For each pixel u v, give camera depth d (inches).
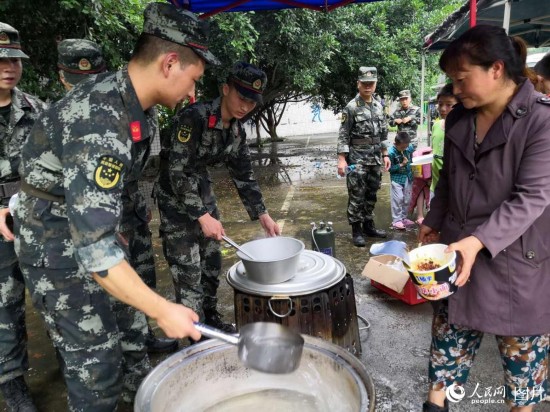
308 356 56.2
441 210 70.9
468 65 52.7
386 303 125.0
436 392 68.0
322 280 81.6
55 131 51.3
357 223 173.3
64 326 59.5
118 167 48.9
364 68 168.6
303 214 227.3
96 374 61.2
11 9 166.6
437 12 493.4
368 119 169.6
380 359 97.8
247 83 89.4
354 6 437.1
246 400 58.5
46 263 57.2
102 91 51.0
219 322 113.0
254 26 346.3
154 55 51.1
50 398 90.0
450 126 62.9
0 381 81.0
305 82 384.8
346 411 50.5
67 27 186.5
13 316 80.7
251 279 82.6
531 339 59.6
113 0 177.9
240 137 101.8
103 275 46.2
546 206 54.7
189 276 100.1
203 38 52.7
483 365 93.2
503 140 55.5
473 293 59.1
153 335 109.0
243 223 217.5
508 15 135.4
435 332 66.8
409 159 192.4
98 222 46.2
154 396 49.4
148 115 58.5
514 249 56.5
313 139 692.1
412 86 486.3
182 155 90.4
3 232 75.1
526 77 55.7
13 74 81.6
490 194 58.0
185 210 96.7
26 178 56.9
